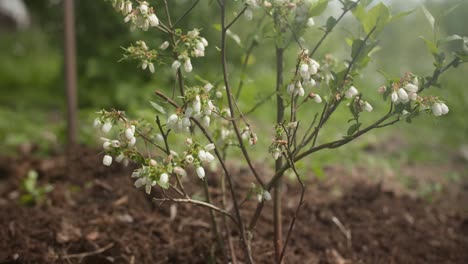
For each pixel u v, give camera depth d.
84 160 3.81
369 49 2.00
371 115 7.87
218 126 2.34
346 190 3.89
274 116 7.09
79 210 3.11
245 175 3.75
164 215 3.00
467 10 9.14
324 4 2.02
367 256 3.01
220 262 2.58
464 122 7.09
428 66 11.28
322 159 4.69
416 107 1.79
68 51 4.40
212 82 2.32
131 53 1.82
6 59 12.27
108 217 2.97
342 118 7.41
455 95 7.51
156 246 2.73
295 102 2.01
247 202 3.18
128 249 2.68
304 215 3.29
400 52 12.61
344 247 3.03
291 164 1.90
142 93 6.29
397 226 3.35
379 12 1.98
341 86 1.92
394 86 1.75
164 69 5.03
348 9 2.01
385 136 6.79
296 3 2.04
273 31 2.20
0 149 4.76
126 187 3.32
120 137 1.76
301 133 5.81
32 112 7.08
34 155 4.50
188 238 2.79
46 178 3.70
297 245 2.94
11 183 3.73
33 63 12.05
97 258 2.65
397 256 3.04
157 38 5.95
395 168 5.17
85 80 6.92
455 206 3.97
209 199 2.34
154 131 2.28
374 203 3.58
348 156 5.12
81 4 6.95
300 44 2.09
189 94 1.68
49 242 2.76
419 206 3.71
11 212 3.13
